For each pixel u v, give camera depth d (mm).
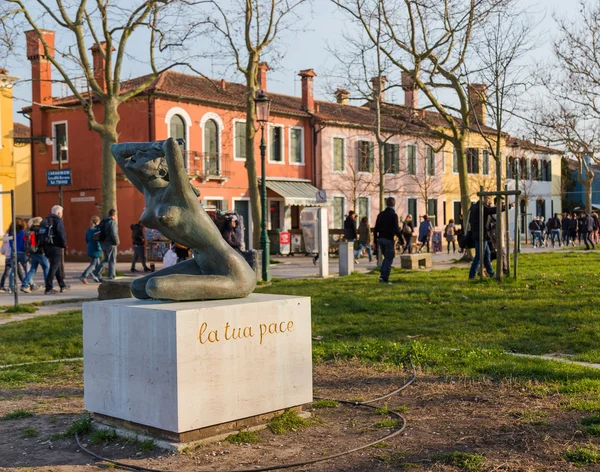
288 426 6211
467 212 27516
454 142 27266
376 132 28281
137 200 37250
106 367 6199
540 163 64500
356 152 48812
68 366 9562
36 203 41844
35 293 19500
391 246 18578
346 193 47750
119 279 13680
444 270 22609
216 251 6355
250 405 6109
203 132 39844
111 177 25406
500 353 9320
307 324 6586
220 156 40438
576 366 8414
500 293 15266
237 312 5973
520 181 58156
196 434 5770
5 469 5430
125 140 38469
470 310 13062
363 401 7246
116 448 5824
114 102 25359
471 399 7172
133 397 5969
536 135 26844
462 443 5730
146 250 35312
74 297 18250
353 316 12844
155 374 5750
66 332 12086
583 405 6645
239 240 19734
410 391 7621
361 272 23859
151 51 26172
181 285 6047
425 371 8531
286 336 6395
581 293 14953
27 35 40469
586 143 26938
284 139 44594
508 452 5449
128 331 5957
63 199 40688
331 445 5789
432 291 15891
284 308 6367
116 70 25328
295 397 6504
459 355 9273
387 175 51094
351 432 6172
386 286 17531
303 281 20219
